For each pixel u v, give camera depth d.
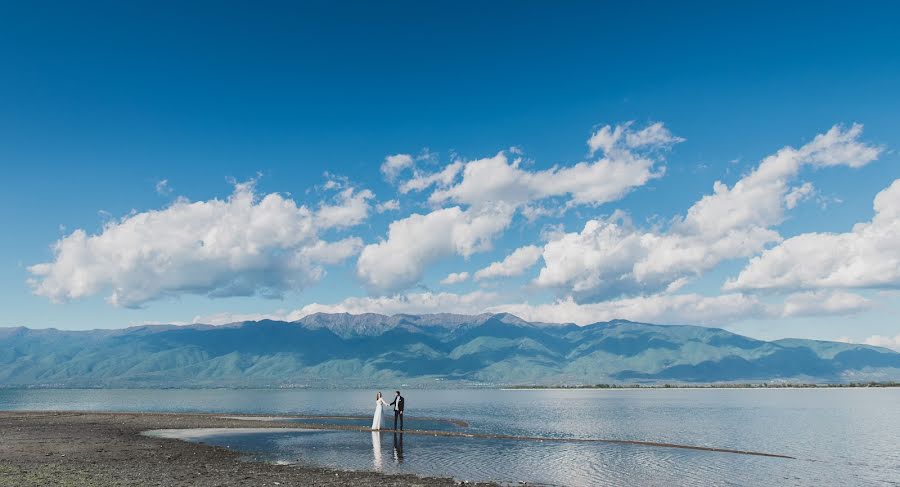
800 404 170.62
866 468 45.78
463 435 64.69
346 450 50.47
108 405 176.50
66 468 37.12
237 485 32.25
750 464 46.38
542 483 36.75
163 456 44.94
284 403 187.12
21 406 169.62
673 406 162.00
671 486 36.78
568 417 108.06
